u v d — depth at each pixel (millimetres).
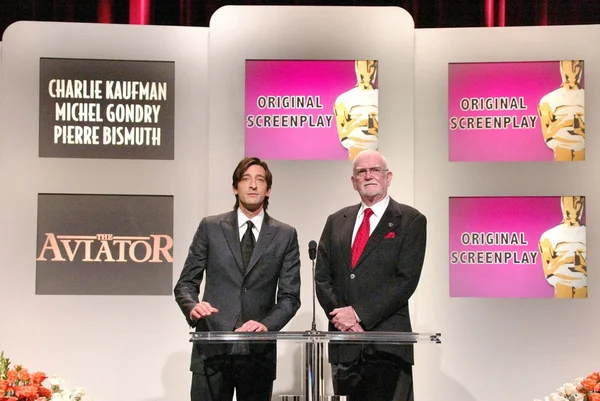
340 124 5230
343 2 6027
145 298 5211
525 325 5207
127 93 5289
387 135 5215
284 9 5262
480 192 5277
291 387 5152
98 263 5215
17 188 5219
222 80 5230
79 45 5281
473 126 5301
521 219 5250
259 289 4594
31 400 3904
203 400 4406
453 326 5227
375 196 4652
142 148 5281
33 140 5242
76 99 5273
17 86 5246
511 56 5297
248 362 4426
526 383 5184
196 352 4449
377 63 5250
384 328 4469
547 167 5266
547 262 5227
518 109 5285
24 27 5262
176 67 5309
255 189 4727
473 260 5250
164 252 5246
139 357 5188
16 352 5152
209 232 4664
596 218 5227
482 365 5199
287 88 5242
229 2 6004
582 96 5262
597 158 5246
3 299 5168
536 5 5980
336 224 4734
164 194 5270
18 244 5195
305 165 5207
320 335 3666
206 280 4633
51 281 5195
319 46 5258
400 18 5262
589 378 4473
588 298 5199
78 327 5180
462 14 6012
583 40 5273
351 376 4438
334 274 4660
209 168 5195
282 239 4676
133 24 5336
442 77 5320
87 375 5164
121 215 5250
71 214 5230
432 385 5203
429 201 5285
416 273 4516
